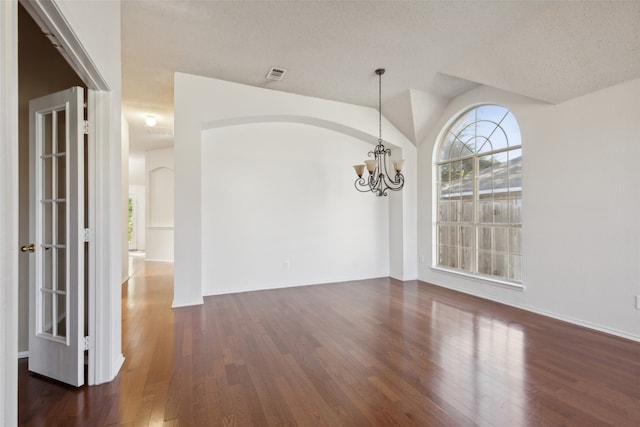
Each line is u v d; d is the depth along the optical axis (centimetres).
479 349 269
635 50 259
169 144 723
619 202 295
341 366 240
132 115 529
